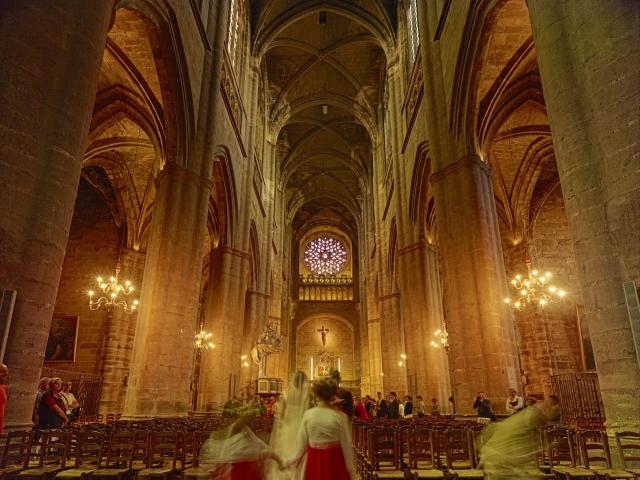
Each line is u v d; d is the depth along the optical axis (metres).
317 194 44.44
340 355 44.06
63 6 6.62
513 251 21.53
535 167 20.19
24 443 5.39
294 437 6.12
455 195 12.48
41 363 5.64
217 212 19.22
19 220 5.61
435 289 17.89
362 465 7.45
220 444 3.69
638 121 5.63
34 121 5.96
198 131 13.62
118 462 6.48
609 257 5.76
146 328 11.24
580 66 6.46
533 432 4.28
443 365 16.77
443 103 13.82
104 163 20.45
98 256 21.97
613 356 5.55
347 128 35.38
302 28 26.67
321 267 47.56
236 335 18.61
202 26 13.73
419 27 15.89
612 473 5.19
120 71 14.87
